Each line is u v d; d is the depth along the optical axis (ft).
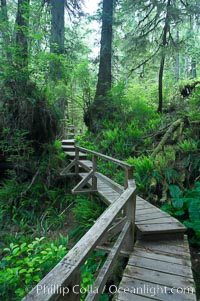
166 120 24.11
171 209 13.74
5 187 21.34
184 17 26.53
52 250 10.92
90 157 24.41
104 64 31.40
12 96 20.83
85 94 32.50
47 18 22.44
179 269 7.99
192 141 18.13
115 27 36.81
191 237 12.14
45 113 22.24
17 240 16.22
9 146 20.70
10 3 27.91
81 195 19.84
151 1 26.03
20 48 20.02
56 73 23.20
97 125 29.99
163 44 26.86
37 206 20.31
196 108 22.03
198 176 15.92
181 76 63.62
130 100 29.55
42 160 22.68
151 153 20.93
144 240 9.89
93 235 5.25
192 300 6.62
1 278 9.62
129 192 9.27
